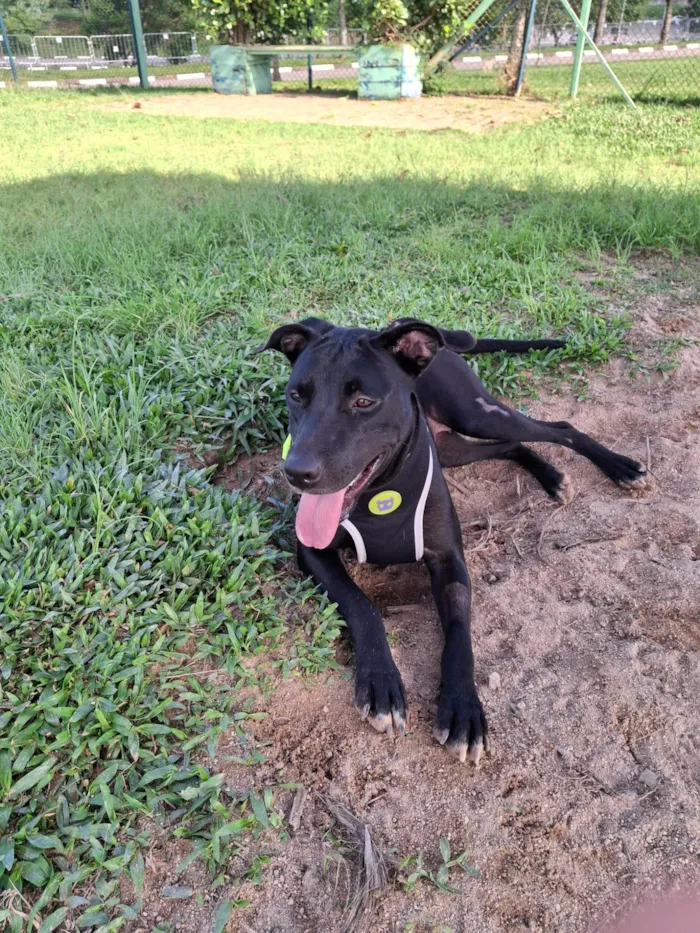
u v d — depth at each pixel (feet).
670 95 13.58
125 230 6.06
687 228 5.95
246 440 3.82
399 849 2.18
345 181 7.52
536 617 2.96
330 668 2.66
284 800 2.28
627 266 5.58
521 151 9.18
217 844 2.09
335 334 2.85
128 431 3.54
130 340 4.46
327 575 2.87
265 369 4.16
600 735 2.49
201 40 29.60
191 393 3.99
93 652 2.55
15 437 3.49
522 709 2.58
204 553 2.94
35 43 29.35
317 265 5.39
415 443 2.89
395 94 14.80
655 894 2.09
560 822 2.24
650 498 3.64
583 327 4.66
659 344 4.59
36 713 2.35
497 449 3.88
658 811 2.27
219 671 2.61
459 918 2.02
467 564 3.29
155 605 2.78
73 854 2.07
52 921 1.92
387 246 5.90
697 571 3.15
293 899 2.05
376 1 14.30
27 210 6.81
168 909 2.01
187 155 9.36
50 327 4.63
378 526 2.89
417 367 2.87
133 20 16.93
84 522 3.08
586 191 6.94
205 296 4.96
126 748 2.32
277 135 10.80
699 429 4.06
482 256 5.55
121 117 12.70
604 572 3.18
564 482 3.67
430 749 2.44
